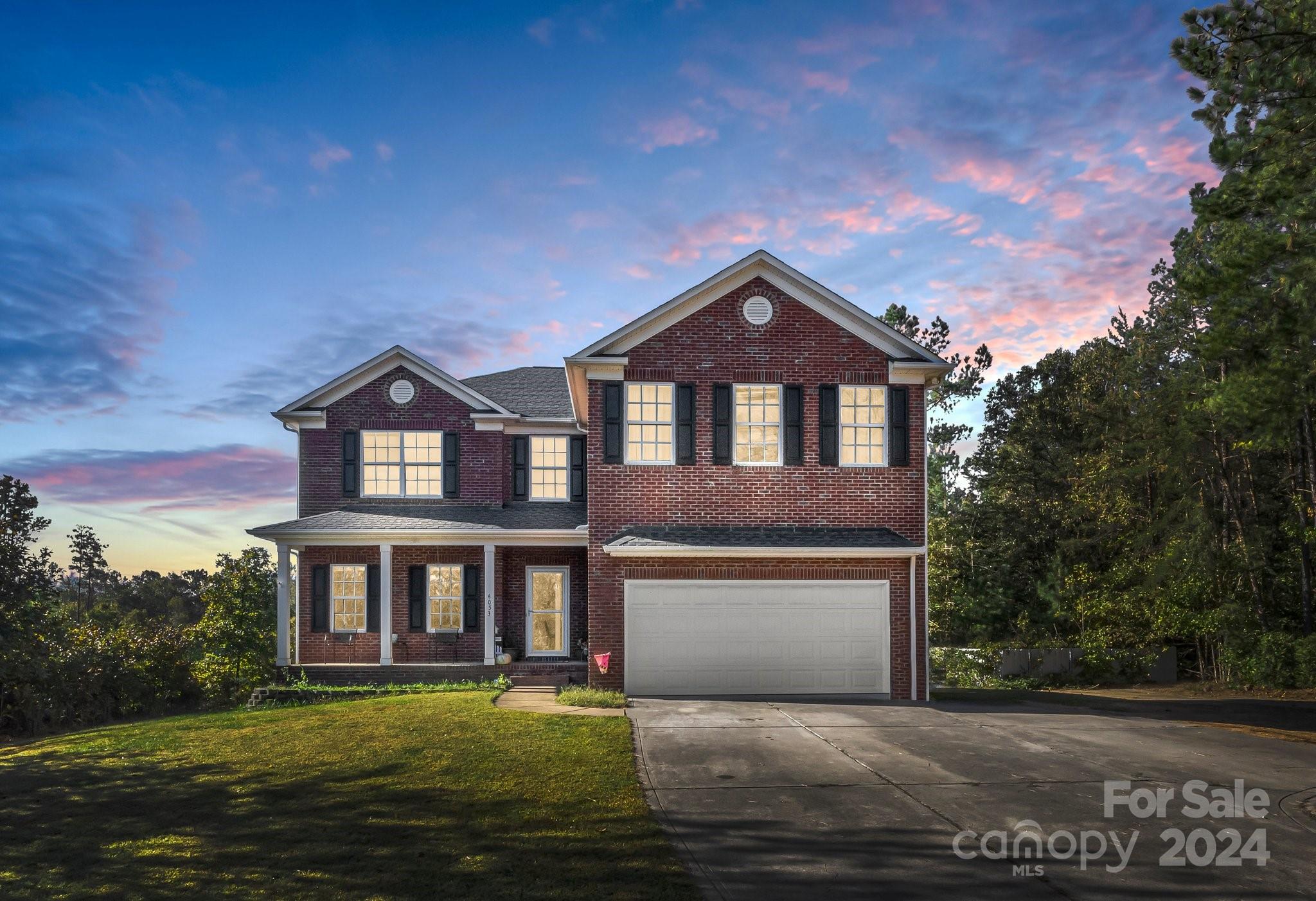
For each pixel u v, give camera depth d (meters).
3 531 25.27
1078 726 14.89
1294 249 14.59
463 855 8.12
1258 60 14.10
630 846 8.36
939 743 13.09
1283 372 15.58
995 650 32.75
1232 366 26.20
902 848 8.47
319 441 24.66
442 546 23.97
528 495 25.45
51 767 12.09
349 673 22.03
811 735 13.55
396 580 23.89
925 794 10.30
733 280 19.67
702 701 17.27
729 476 19.34
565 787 10.30
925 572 19.06
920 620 18.86
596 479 19.16
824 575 18.70
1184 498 28.62
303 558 23.72
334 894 7.28
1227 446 28.55
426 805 9.69
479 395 25.14
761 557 18.53
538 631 24.38
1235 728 15.26
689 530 19.08
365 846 8.41
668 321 19.52
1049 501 36.97
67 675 23.67
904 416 19.72
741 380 19.48
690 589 18.59
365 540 22.45
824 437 19.56
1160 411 29.94
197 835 8.84
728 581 18.62
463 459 24.97
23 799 10.45
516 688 20.59
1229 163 14.57
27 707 22.66
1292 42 13.89
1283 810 9.86
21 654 23.58
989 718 15.45
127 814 9.69
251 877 7.68
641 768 11.33
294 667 21.98
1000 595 35.31
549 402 26.61
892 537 19.05
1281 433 16.94
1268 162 14.36
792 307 19.72
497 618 23.88
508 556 24.39
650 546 18.05
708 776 10.97
